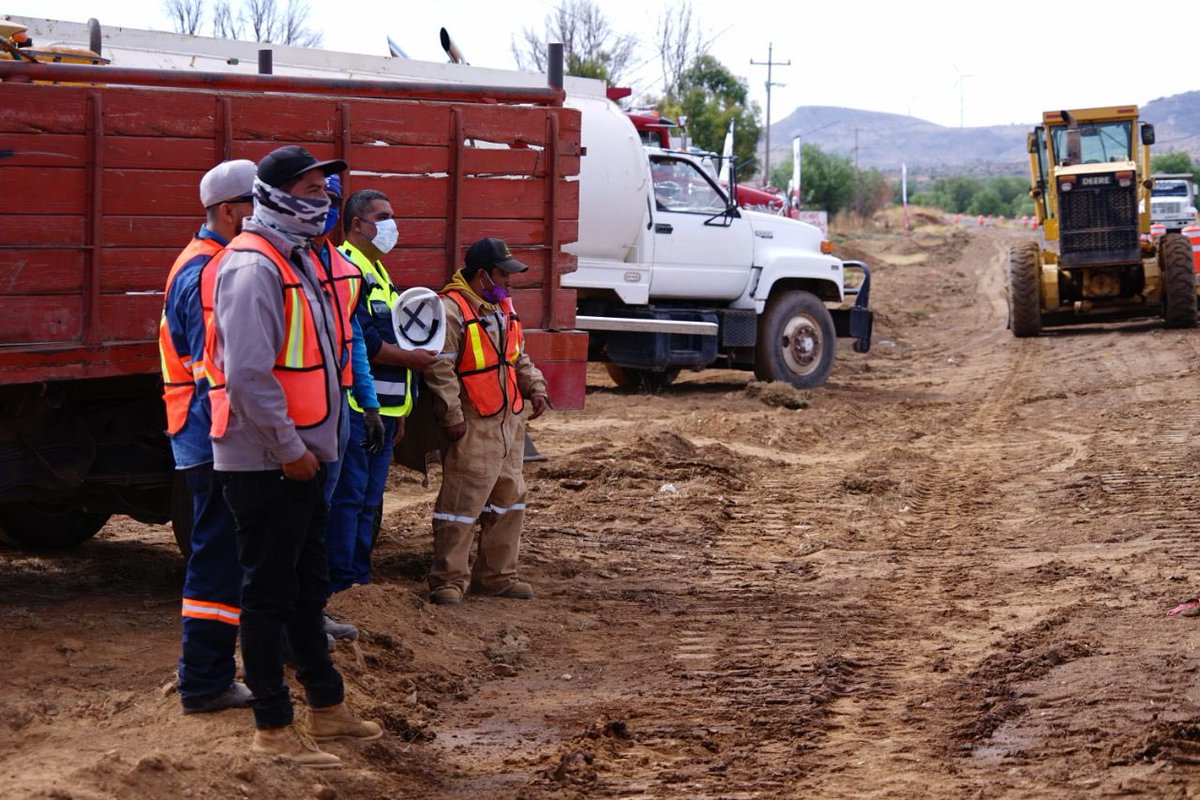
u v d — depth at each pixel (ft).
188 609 14.88
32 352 18.15
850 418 48.57
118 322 18.95
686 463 36.99
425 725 16.76
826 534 30.09
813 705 17.87
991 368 64.85
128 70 19.06
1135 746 15.66
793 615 23.04
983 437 44.57
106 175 18.65
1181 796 14.28
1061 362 64.23
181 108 19.27
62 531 25.36
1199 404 48.57
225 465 13.44
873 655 20.57
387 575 24.14
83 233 18.52
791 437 43.42
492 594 23.50
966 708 17.54
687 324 50.55
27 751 13.88
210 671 15.02
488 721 17.24
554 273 24.11
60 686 16.28
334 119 20.99
